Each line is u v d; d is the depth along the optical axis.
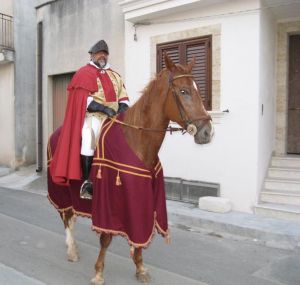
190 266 5.09
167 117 3.85
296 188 7.40
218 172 7.75
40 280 4.52
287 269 5.03
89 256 5.35
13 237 6.23
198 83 8.16
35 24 13.78
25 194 9.95
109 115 4.14
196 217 6.96
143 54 9.02
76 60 11.12
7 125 13.57
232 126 7.54
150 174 3.94
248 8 7.26
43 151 12.35
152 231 3.87
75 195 4.46
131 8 8.77
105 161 3.97
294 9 7.62
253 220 6.75
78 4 10.88
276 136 8.45
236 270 4.98
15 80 13.27
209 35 7.88
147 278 4.45
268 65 7.78
